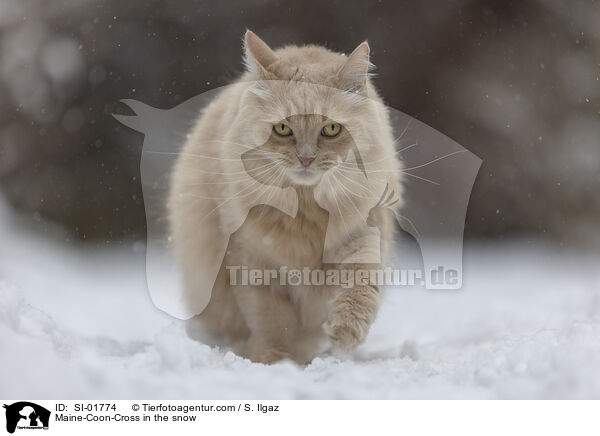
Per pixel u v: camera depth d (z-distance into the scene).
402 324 8.04
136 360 5.20
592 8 18.23
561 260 14.50
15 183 16.77
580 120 17.70
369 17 17.97
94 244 15.95
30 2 17.62
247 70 6.88
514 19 18.00
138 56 17.36
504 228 16.81
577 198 17.20
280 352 6.43
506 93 17.48
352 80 6.34
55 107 17.16
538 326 7.04
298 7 18.00
